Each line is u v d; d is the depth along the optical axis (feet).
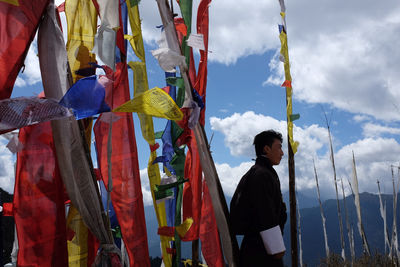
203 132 5.94
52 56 4.50
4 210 4.47
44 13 4.57
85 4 5.38
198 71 6.75
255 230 6.48
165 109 4.93
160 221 6.48
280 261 6.36
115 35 4.99
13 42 4.31
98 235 4.65
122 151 5.32
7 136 4.26
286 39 10.11
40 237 4.36
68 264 4.58
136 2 6.14
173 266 6.16
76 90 4.19
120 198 5.26
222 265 6.42
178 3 6.72
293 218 9.43
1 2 4.31
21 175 4.45
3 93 4.17
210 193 5.99
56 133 4.48
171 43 5.98
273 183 6.62
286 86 9.92
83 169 4.58
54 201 4.50
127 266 5.78
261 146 7.20
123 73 5.57
